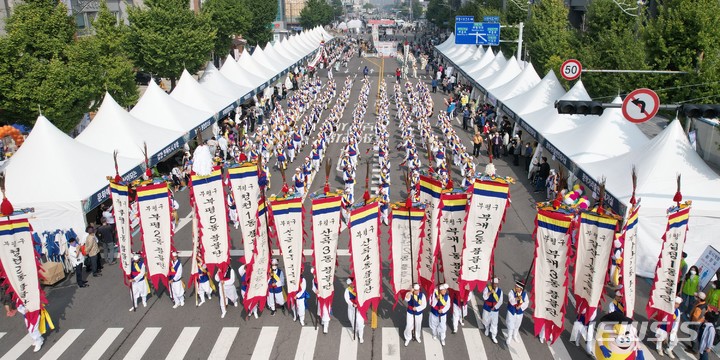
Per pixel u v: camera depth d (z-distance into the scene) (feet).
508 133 122.01
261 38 269.85
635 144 84.43
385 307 59.72
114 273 68.85
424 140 124.57
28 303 51.60
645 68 106.73
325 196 51.42
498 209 52.01
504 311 58.54
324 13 463.01
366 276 52.13
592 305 49.52
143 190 56.34
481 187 51.72
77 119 108.27
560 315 50.29
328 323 56.08
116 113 92.63
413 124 149.59
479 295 62.28
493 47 234.79
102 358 50.90
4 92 94.84
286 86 203.72
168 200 57.62
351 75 247.50
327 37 342.23
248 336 54.34
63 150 73.87
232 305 60.70
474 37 172.35
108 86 115.34
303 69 238.68
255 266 55.93
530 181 102.17
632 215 49.73
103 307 60.29
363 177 105.50
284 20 495.00
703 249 65.36
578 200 74.84
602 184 48.60
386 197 84.64
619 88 108.78
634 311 57.98
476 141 118.01
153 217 57.31
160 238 58.03
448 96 196.85
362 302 52.13
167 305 60.80
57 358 51.16
